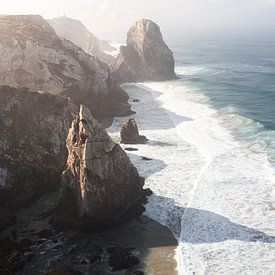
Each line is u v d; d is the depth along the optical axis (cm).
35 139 4753
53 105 5081
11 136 4603
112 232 3769
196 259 3322
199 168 4988
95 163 3828
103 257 3375
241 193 4319
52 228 3809
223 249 3431
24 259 3353
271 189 4375
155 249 3481
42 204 4272
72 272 3136
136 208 4094
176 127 6644
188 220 3900
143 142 5941
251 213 3941
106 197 3831
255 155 5294
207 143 5828
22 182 4362
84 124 3844
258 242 3500
